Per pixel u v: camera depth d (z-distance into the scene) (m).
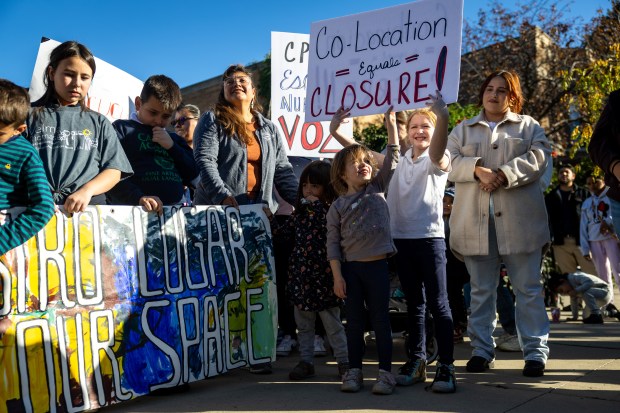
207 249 3.86
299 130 5.91
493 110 4.27
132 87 6.32
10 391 2.86
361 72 4.28
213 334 3.80
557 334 6.01
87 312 3.19
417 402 3.37
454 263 5.12
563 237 8.55
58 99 3.45
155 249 3.57
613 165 3.05
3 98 2.80
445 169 3.76
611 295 7.16
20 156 2.92
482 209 4.18
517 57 19.78
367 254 3.64
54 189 3.27
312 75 4.49
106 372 3.23
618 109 3.13
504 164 4.16
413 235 3.84
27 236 2.83
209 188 4.12
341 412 3.18
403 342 5.44
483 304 4.24
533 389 3.63
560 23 19.72
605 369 4.17
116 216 3.40
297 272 4.04
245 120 4.51
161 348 3.51
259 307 4.12
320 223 4.04
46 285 3.04
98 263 3.27
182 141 4.60
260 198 4.49
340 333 4.05
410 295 3.90
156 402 3.44
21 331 2.92
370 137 12.63
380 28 4.25
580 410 3.16
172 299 3.60
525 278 4.10
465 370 4.23
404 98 4.06
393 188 4.03
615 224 3.19
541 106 19.31
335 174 3.82
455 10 3.96
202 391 3.71
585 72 15.11
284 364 4.61
